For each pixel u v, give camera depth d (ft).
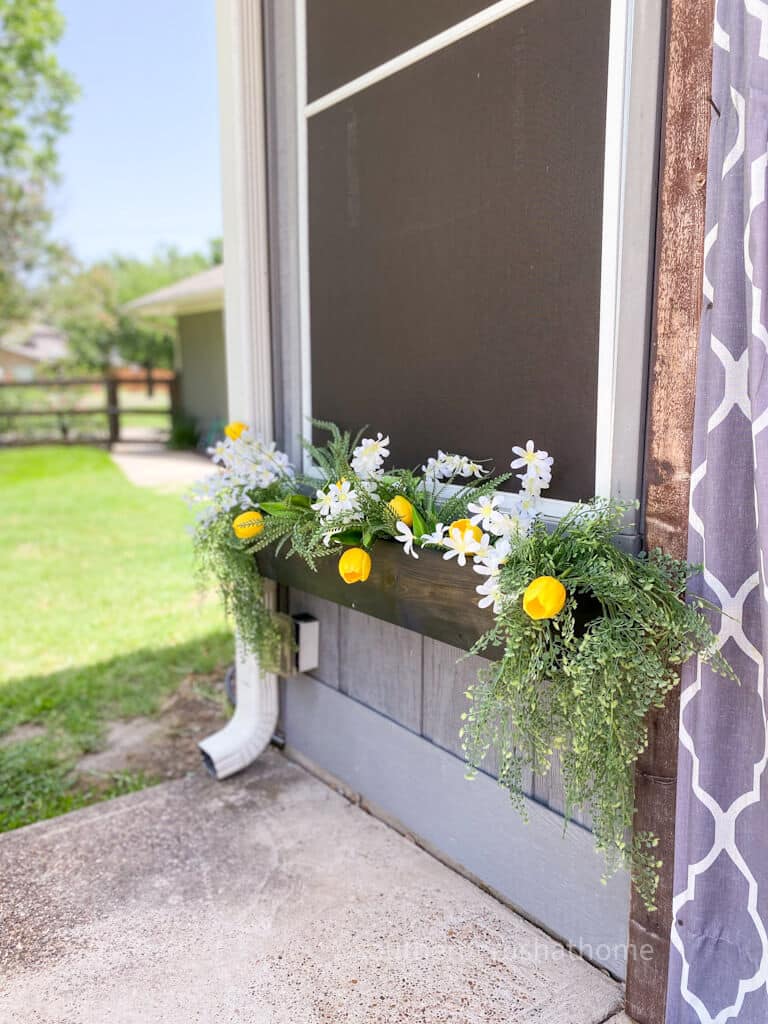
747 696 3.41
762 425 3.03
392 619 4.66
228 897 5.20
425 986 4.36
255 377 6.75
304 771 7.07
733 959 3.61
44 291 53.26
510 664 3.60
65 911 5.06
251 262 6.56
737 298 3.22
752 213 3.00
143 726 8.50
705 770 3.54
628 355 3.81
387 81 5.23
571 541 3.72
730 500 3.34
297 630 6.63
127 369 66.18
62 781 7.26
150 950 4.68
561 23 3.98
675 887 3.75
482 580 3.98
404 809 5.95
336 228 5.91
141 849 5.79
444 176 4.84
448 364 5.00
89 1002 4.27
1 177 46.96
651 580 3.47
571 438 4.20
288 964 4.55
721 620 3.44
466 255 4.75
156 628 11.73
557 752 4.60
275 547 5.78
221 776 6.84
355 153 5.61
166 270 75.72
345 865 5.57
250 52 6.26
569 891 4.64
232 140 6.40
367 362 5.75
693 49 3.34
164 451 35.45
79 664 10.27
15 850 5.79
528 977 4.44
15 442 36.63
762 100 2.95
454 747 5.45
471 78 4.57
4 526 19.20
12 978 4.46
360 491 4.57
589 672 3.33
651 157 3.58
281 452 6.77
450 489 5.01
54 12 45.29
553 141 4.09
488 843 5.19
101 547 17.06
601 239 3.89
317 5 5.82
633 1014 4.17
